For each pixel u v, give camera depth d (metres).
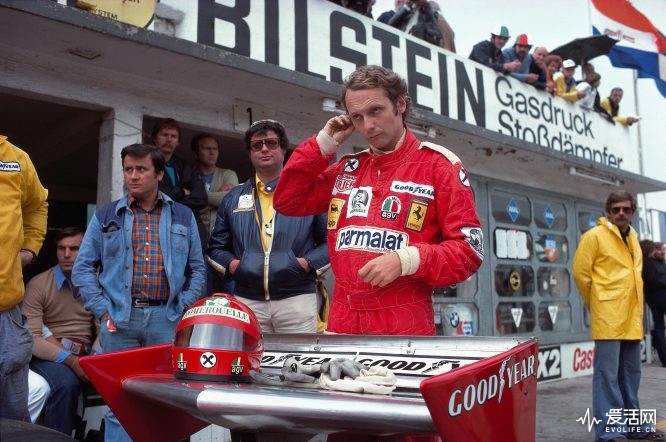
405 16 6.17
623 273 4.13
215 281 4.18
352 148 5.48
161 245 3.21
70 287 3.79
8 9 3.06
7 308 2.32
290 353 1.87
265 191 3.53
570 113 7.35
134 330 3.11
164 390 1.56
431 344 1.69
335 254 1.93
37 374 3.31
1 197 2.33
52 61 3.77
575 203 8.04
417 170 1.84
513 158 6.75
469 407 1.24
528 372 1.50
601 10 9.04
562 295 7.59
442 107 5.66
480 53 6.36
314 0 4.71
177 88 4.35
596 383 4.19
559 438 4.37
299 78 4.32
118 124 4.07
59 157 5.94
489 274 6.58
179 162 4.08
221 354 1.63
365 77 1.80
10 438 1.44
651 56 9.06
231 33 4.20
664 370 7.90
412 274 1.64
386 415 1.25
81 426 3.65
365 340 1.79
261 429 1.53
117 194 4.02
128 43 3.54
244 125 4.73
